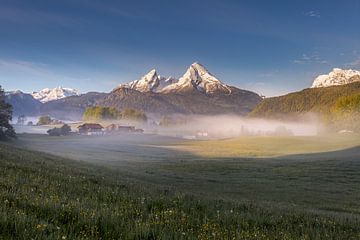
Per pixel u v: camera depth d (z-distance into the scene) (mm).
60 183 16625
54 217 9047
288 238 10914
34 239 6973
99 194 14906
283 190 42562
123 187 20953
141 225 9203
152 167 68000
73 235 7785
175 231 9352
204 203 16641
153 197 16281
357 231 14461
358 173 60438
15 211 8695
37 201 10508
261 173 61938
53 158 50625
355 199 36531
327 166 70500
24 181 15164
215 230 10406
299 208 24234
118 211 10961
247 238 10047
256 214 15648
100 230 8695
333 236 12641
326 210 26906
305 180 53500
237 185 45969
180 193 22094
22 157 34281
